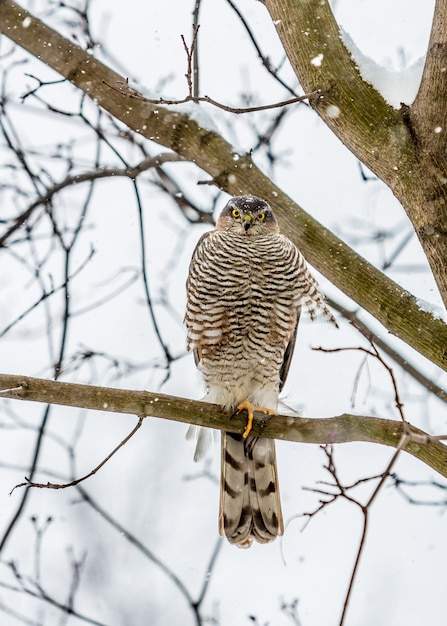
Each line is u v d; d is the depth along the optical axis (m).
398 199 7.50
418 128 7.23
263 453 10.59
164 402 7.80
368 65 7.65
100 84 9.40
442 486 10.30
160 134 9.38
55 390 7.38
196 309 11.34
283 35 7.94
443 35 6.92
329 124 7.75
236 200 11.34
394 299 8.10
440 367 7.77
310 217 8.95
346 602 5.48
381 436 7.20
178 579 10.76
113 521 11.03
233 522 10.50
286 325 11.34
